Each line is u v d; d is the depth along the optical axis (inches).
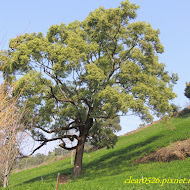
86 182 685.9
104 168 984.3
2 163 581.0
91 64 860.0
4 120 299.4
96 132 1046.4
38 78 812.6
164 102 884.6
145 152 975.6
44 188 594.2
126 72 926.4
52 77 903.1
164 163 776.3
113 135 1040.2
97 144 1035.9
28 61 817.5
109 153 1316.4
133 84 946.1
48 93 907.4
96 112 869.8
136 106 781.9
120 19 909.2
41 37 903.7
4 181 630.5
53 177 1111.0
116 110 868.0
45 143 968.9
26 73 852.0
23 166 1993.1
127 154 1104.8
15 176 1628.9
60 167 1459.2
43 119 950.4
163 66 1107.9
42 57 844.0
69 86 968.9
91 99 887.7
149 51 942.4
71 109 878.4
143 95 855.1
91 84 858.8
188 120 1376.7
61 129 995.9
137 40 931.3
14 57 786.2
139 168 807.7
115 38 954.1
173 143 922.1
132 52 975.6
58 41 995.9
